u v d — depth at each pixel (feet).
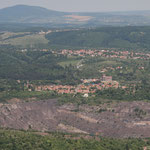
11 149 534.78
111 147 572.51
